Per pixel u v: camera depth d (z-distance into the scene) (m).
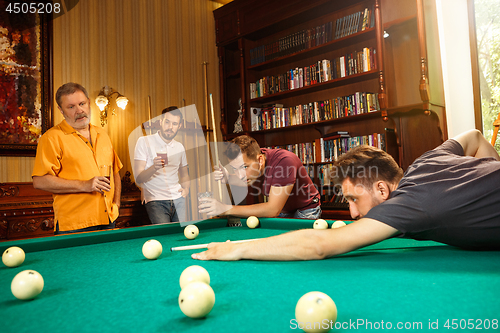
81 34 3.81
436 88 3.19
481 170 1.06
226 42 4.78
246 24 4.59
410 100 3.40
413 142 3.46
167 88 4.49
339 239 1.02
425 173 1.09
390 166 1.20
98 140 2.67
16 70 3.36
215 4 5.09
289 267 1.00
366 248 1.31
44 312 0.71
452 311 0.61
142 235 1.82
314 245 1.04
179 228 1.97
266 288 0.81
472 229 1.01
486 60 3.36
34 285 0.79
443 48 3.33
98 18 3.94
